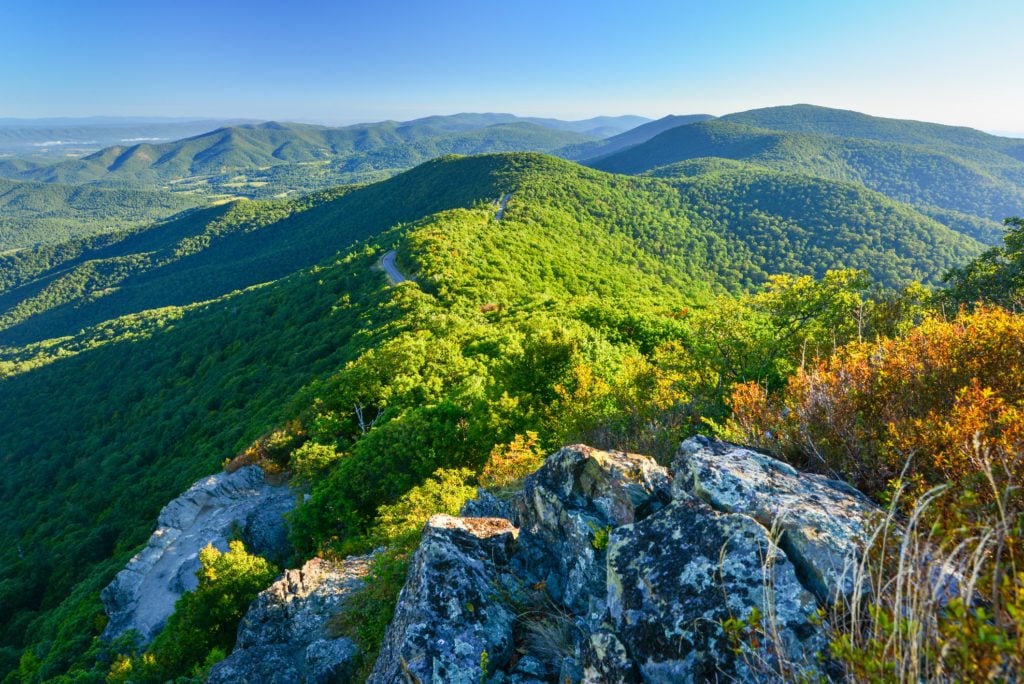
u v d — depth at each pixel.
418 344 42.84
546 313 52.47
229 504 32.62
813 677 3.00
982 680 2.19
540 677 5.57
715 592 3.93
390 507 15.98
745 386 7.46
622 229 198.25
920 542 3.21
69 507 62.56
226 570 16.64
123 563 36.97
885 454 5.05
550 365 19.94
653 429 11.13
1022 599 2.22
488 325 59.00
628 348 35.19
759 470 5.07
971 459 3.84
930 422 4.80
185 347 102.50
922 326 7.58
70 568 47.53
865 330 18.00
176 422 69.94
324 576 12.35
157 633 24.53
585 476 6.87
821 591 3.67
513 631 6.25
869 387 6.06
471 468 18.80
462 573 6.73
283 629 10.67
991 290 24.28
